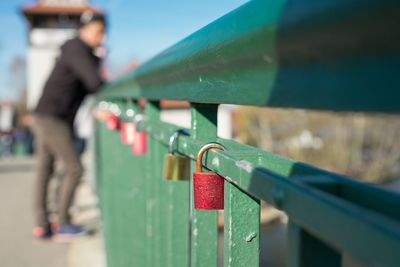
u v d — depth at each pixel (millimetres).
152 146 1935
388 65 419
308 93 543
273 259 2674
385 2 397
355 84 460
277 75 626
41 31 26391
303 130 17828
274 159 874
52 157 4551
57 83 4223
